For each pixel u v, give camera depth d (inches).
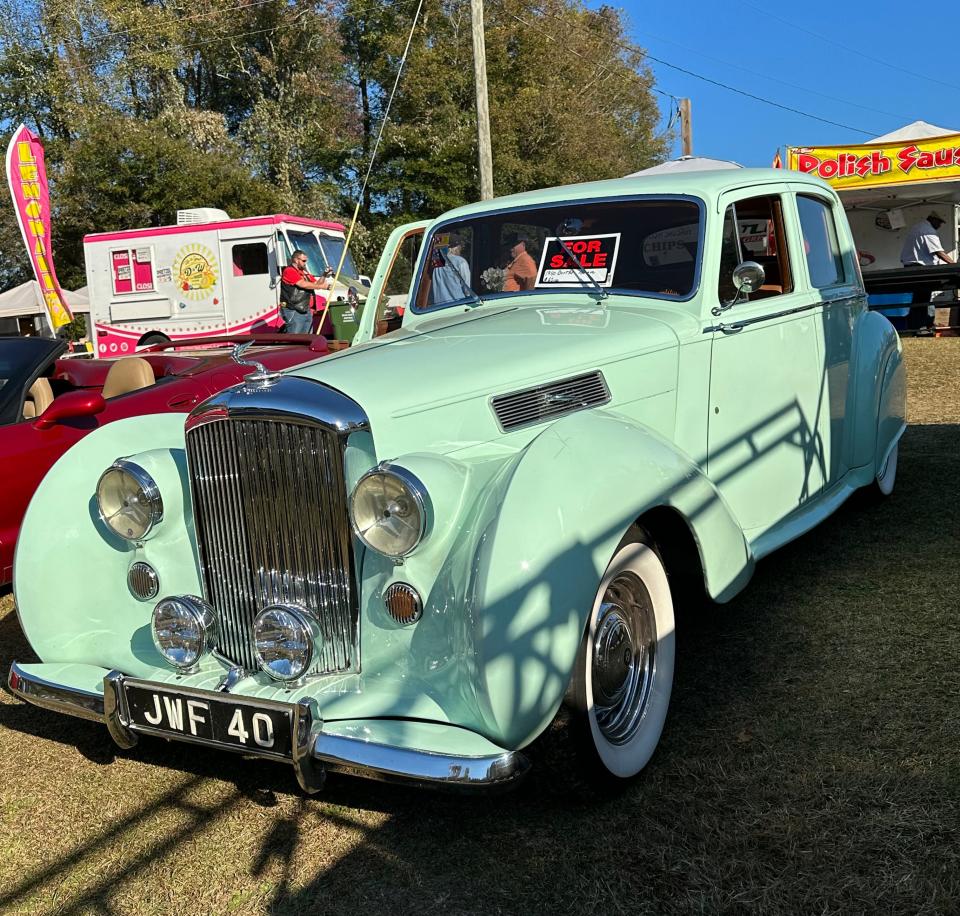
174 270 595.8
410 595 95.4
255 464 105.1
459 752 86.5
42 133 1206.9
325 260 609.9
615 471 101.7
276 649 101.0
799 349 160.1
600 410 114.7
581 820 102.3
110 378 224.7
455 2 1169.4
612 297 145.6
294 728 92.6
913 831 94.6
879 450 187.8
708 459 139.2
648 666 111.0
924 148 588.7
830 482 177.2
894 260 710.5
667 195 144.3
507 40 1183.6
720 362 139.9
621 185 151.9
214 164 1018.7
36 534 121.9
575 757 98.8
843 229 185.0
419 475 95.7
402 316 171.2
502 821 103.7
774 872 90.8
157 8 1237.1
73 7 1164.5
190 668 109.0
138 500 116.3
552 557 91.4
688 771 109.5
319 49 1243.8
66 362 246.7
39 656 120.1
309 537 102.7
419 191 1120.2
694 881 90.7
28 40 1182.3
